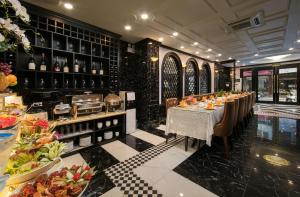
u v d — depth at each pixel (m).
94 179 2.20
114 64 4.31
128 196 1.87
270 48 6.40
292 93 10.05
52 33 3.09
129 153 3.04
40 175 0.88
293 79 9.92
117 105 4.14
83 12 3.15
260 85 11.34
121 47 4.94
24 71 2.86
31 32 2.92
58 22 3.22
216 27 4.10
